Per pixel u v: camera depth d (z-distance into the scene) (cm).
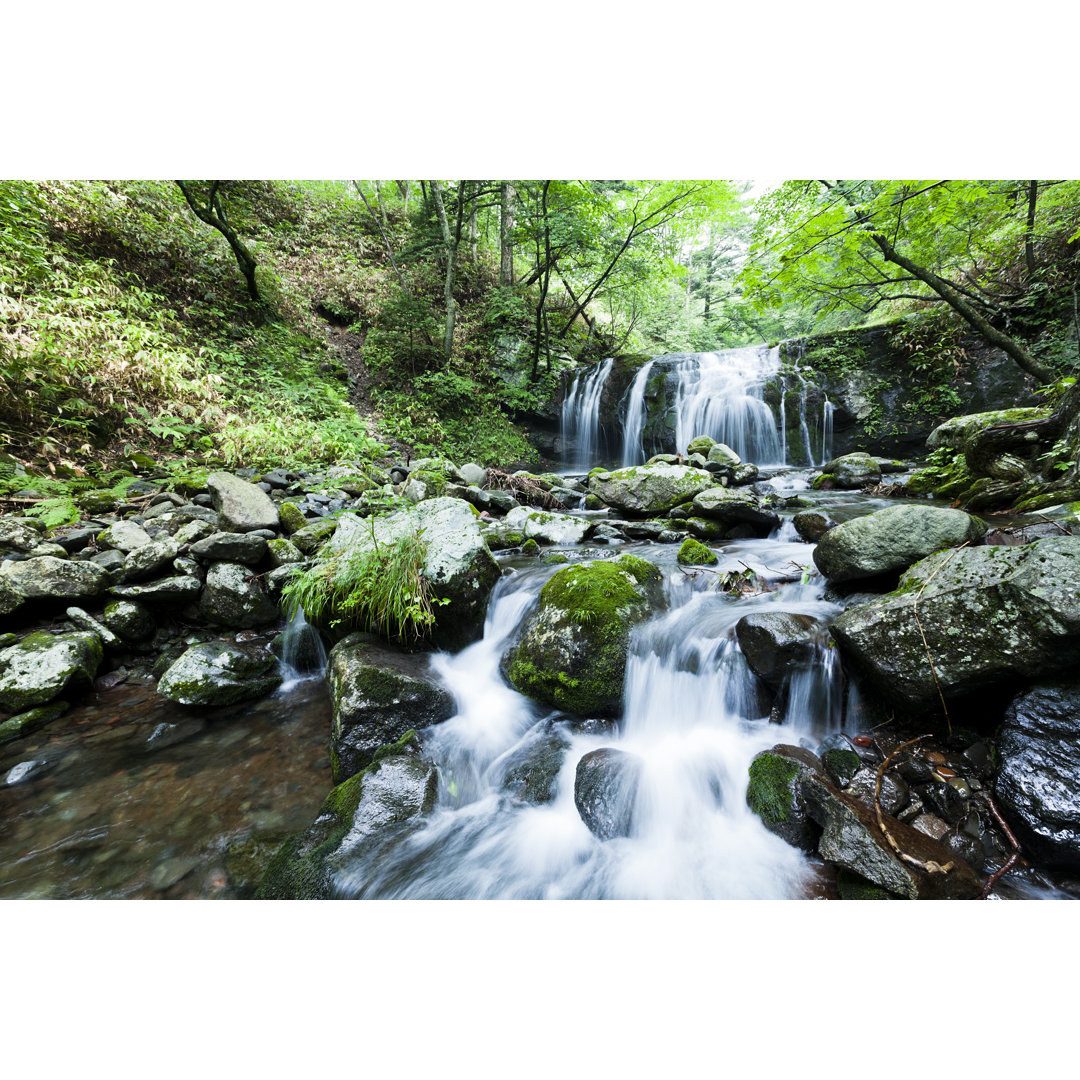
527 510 630
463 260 1512
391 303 1202
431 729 275
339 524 426
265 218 1375
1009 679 194
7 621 334
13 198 712
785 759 211
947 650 204
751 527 540
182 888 192
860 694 244
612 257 1289
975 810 188
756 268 705
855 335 1077
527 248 1473
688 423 1189
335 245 1459
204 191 1080
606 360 1317
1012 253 882
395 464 873
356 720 260
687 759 239
